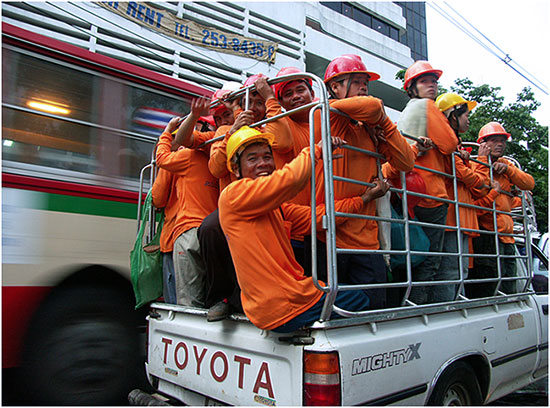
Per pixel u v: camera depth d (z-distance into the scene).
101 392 3.48
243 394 2.15
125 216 4.02
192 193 3.02
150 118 4.40
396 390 2.13
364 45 16.88
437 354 2.45
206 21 10.74
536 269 4.69
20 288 3.24
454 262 3.13
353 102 2.26
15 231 3.29
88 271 3.69
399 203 2.98
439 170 3.06
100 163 3.94
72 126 3.83
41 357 3.25
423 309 2.44
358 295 2.17
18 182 3.39
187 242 2.91
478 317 2.98
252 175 2.07
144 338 3.88
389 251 2.27
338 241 2.33
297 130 2.57
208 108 2.78
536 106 12.35
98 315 3.62
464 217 3.27
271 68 11.89
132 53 9.10
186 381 2.57
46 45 3.76
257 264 1.93
